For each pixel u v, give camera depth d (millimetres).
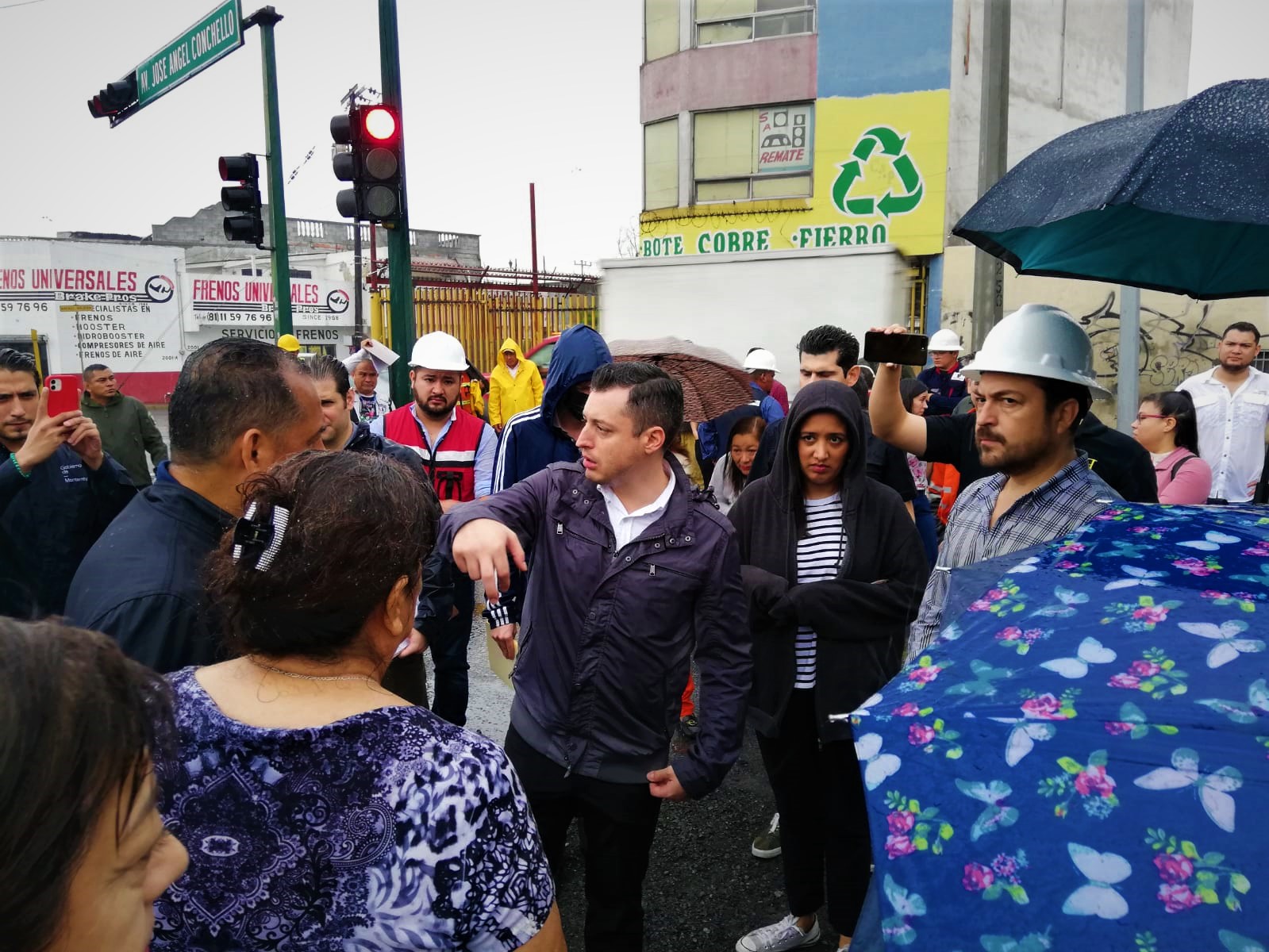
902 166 13992
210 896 992
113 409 7141
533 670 2232
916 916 913
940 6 13508
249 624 1074
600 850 2209
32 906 608
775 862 3277
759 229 15000
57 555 2781
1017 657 1067
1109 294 12234
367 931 977
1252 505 1468
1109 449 2938
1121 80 16406
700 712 2223
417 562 1156
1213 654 982
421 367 4215
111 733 650
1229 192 1557
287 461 1164
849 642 2479
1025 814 907
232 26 8070
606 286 12414
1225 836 833
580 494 2238
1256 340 5781
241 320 33719
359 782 995
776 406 5582
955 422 2904
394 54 6484
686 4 15023
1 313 30484
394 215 6613
